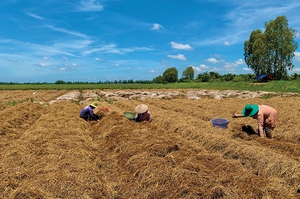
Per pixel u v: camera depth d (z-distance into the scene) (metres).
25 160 6.67
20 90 43.59
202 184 5.05
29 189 4.94
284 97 25.50
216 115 13.61
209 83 64.12
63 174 5.59
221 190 4.76
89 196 5.05
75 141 8.31
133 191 5.31
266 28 62.53
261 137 8.45
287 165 5.86
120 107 20.12
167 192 4.98
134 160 6.66
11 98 27.66
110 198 5.18
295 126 10.62
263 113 8.63
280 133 9.72
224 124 10.31
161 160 6.30
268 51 62.50
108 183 5.76
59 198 4.83
